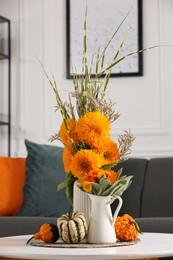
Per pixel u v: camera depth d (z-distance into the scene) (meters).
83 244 1.85
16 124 4.47
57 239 1.91
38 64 4.46
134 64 4.30
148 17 4.31
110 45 4.35
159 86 4.25
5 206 3.54
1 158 3.69
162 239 2.01
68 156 1.98
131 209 3.35
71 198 2.04
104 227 1.91
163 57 4.26
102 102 1.98
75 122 1.99
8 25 4.47
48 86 4.43
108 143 1.94
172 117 4.22
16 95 4.49
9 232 3.02
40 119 4.43
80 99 1.99
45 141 4.40
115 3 4.36
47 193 3.49
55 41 4.46
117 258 1.62
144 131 4.23
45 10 4.48
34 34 4.49
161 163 3.46
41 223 3.04
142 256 1.64
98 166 1.90
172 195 3.31
